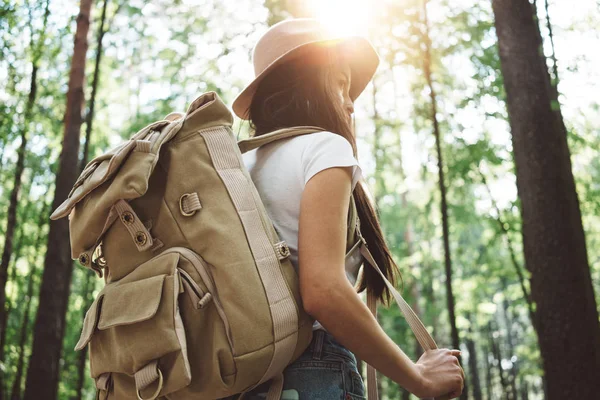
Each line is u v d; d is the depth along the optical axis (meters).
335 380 1.13
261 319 1.03
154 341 1.01
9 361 16.02
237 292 1.03
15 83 10.15
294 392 1.10
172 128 1.14
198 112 1.16
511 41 7.65
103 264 1.20
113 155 1.13
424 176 13.54
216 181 1.11
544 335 6.93
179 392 1.04
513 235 12.76
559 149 7.27
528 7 7.68
